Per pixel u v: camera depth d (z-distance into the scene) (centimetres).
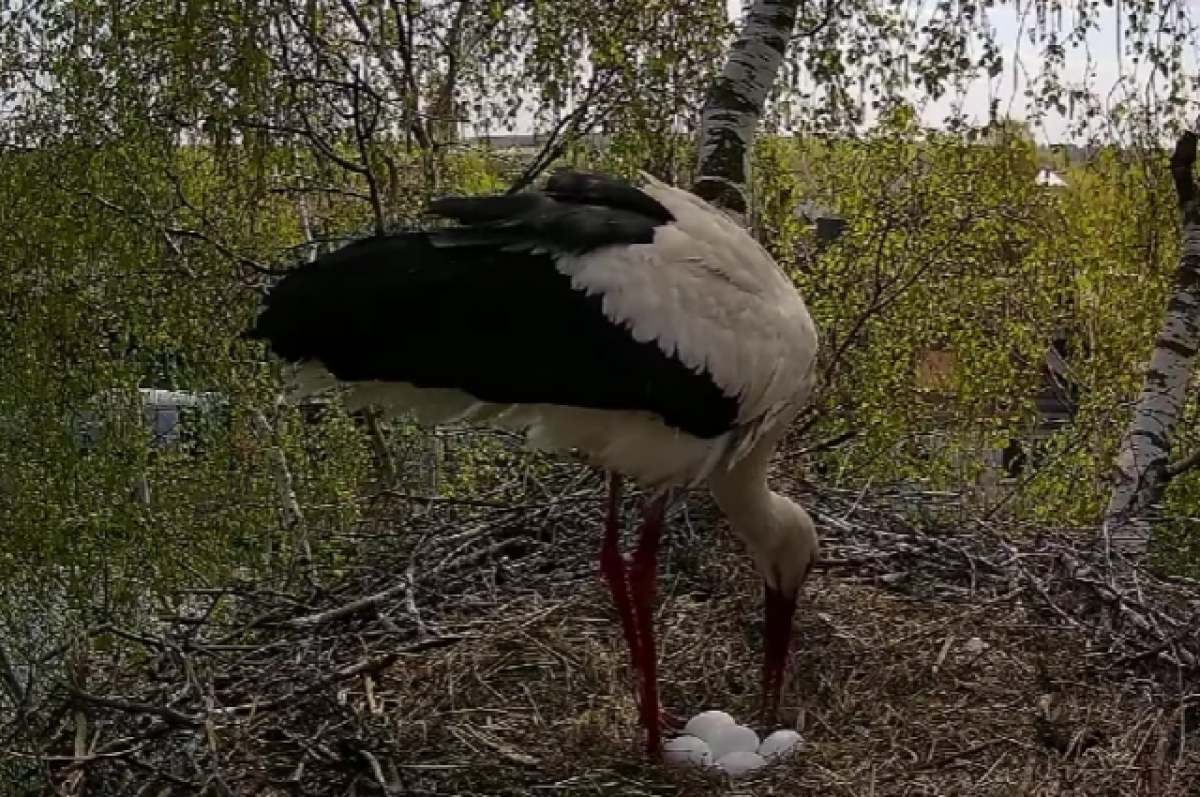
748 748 500
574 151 1046
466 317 439
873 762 491
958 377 1260
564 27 997
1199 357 1252
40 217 1030
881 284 1130
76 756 451
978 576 622
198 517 1161
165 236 1035
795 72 1054
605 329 449
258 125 965
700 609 604
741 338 473
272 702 479
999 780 474
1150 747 489
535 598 592
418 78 1077
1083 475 1220
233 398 1105
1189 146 941
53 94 1030
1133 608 572
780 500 540
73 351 1081
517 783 472
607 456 488
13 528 1055
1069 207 1366
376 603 570
